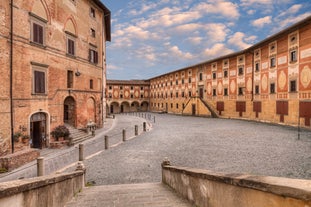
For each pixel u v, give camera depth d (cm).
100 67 2672
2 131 1316
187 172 525
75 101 2089
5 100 1339
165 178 775
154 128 2547
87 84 2314
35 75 1574
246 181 267
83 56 2242
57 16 1825
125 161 1173
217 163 1062
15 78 1409
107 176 954
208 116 4069
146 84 6962
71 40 2031
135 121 3525
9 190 293
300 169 913
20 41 1448
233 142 1561
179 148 1429
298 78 2341
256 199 254
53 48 1767
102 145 1627
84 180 777
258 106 3070
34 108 1565
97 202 556
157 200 561
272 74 2777
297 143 1470
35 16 1567
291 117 2464
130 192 655
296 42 2364
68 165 1127
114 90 6519
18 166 1137
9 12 1373
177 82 5369
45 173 1006
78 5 2158
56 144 1611
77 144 1709
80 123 2166
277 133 1955
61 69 1873
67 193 557
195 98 4431
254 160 1079
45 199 411
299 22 2184
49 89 1720
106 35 3800
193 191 495
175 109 5438
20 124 1442
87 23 2339
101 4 2570
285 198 208
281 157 1112
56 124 1794
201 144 1530
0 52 1312
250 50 3203
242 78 3416
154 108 6638
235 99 3575
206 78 4319
